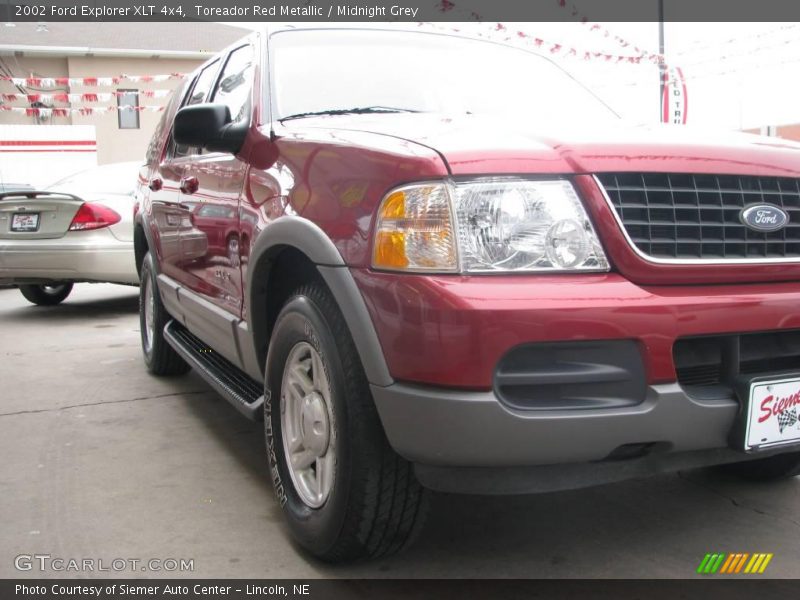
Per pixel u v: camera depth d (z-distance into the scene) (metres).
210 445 3.55
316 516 2.36
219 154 3.28
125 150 25.20
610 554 2.49
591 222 2.05
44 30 24.92
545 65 3.63
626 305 1.96
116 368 5.12
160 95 17.20
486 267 1.97
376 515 2.21
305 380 2.47
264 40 3.21
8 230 6.85
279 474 2.60
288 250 2.54
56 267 6.74
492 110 3.14
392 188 2.08
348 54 3.24
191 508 2.85
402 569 2.40
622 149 2.14
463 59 3.43
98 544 2.56
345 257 2.17
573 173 2.07
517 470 2.05
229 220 2.99
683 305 2.02
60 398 4.38
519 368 1.95
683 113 9.86
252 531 2.66
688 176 2.17
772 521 2.72
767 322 2.11
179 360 4.73
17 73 24.16
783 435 2.17
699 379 2.15
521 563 2.44
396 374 2.03
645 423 1.98
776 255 2.23
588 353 1.97
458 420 1.92
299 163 2.49
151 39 26.12
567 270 2.01
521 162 2.06
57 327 6.75
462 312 1.90
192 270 3.61
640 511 2.81
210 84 3.87
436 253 1.98
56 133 16.38
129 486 3.06
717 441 2.10
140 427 3.82
